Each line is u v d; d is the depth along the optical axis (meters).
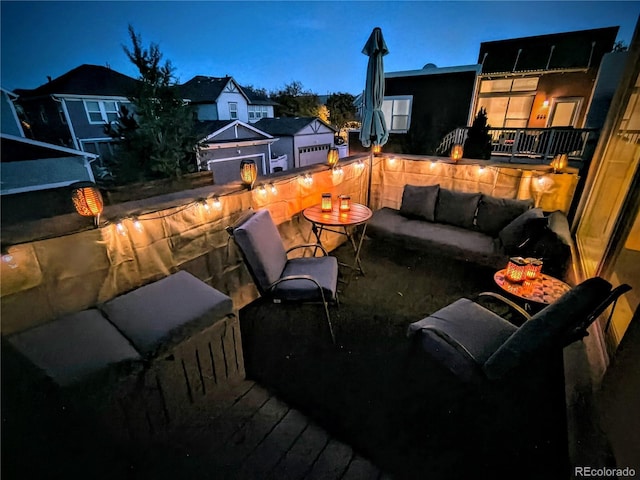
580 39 8.23
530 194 3.38
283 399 1.82
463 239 3.17
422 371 1.98
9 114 5.43
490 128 7.18
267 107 19.14
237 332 1.86
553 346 1.46
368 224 3.64
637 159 2.27
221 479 1.41
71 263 1.58
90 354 1.33
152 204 1.99
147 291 1.82
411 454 1.53
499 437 1.60
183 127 8.49
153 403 1.51
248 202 2.51
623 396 1.36
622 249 2.21
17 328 1.43
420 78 9.05
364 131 4.13
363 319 2.52
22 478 1.10
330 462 1.48
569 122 8.59
